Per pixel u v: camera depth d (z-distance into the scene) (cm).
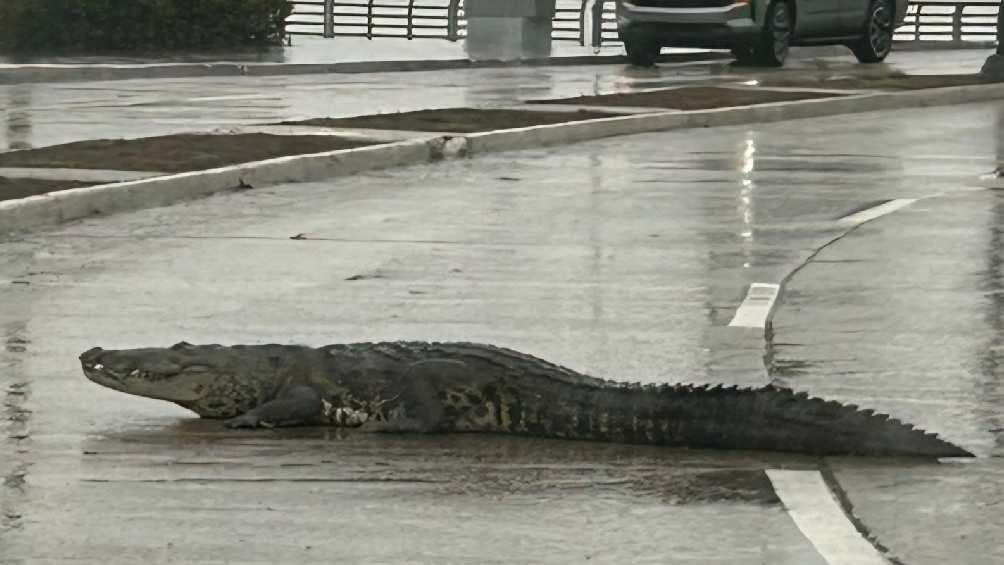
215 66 4128
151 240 1733
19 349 1233
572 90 3719
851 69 4656
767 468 921
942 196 2048
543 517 843
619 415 969
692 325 1330
